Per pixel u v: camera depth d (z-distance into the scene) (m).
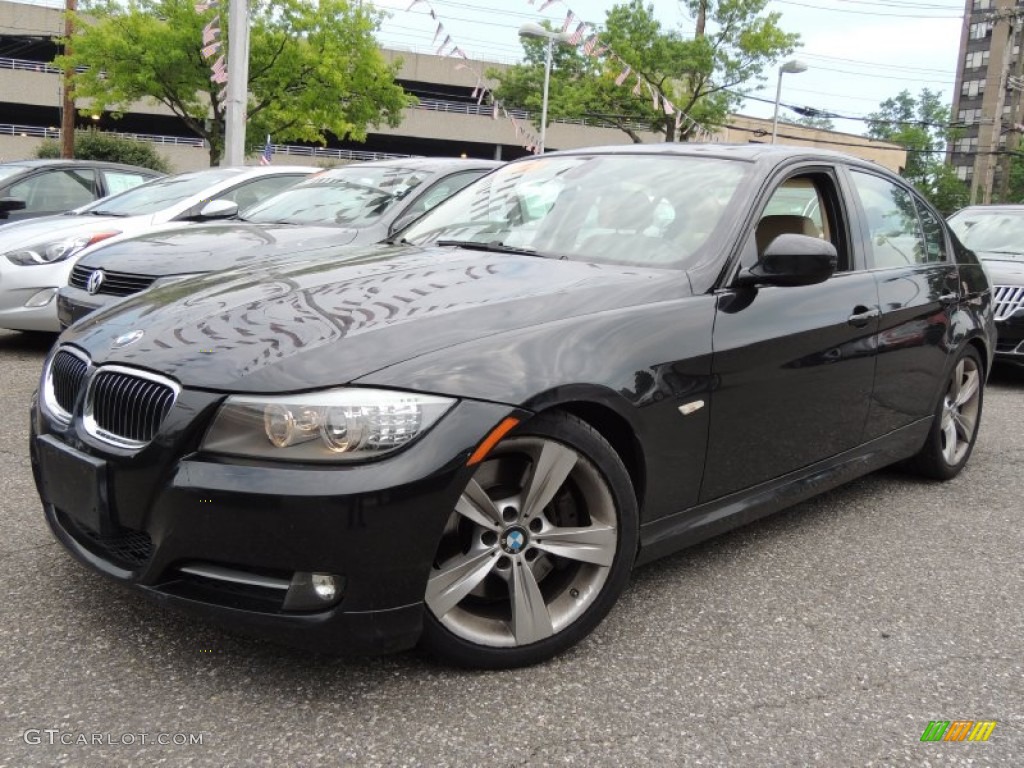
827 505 4.37
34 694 2.43
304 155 47.66
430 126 50.50
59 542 2.80
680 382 2.92
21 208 8.44
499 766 2.21
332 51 24.94
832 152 4.11
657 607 3.14
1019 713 2.56
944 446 4.72
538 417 2.57
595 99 32.69
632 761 2.25
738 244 3.28
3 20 43.09
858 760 2.30
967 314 4.66
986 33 95.19
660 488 2.95
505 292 2.86
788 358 3.33
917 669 2.78
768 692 2.61
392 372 2.39
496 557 2.60
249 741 2.27
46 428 2.80
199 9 12.54
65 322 5.75
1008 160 38.53
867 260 3.98
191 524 2.34
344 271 3.18
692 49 30.36
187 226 6.31
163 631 2.79
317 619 2.32
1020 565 3.68
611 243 3.43
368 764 2.20
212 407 2.37
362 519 2.27
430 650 2.56
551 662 2.72
